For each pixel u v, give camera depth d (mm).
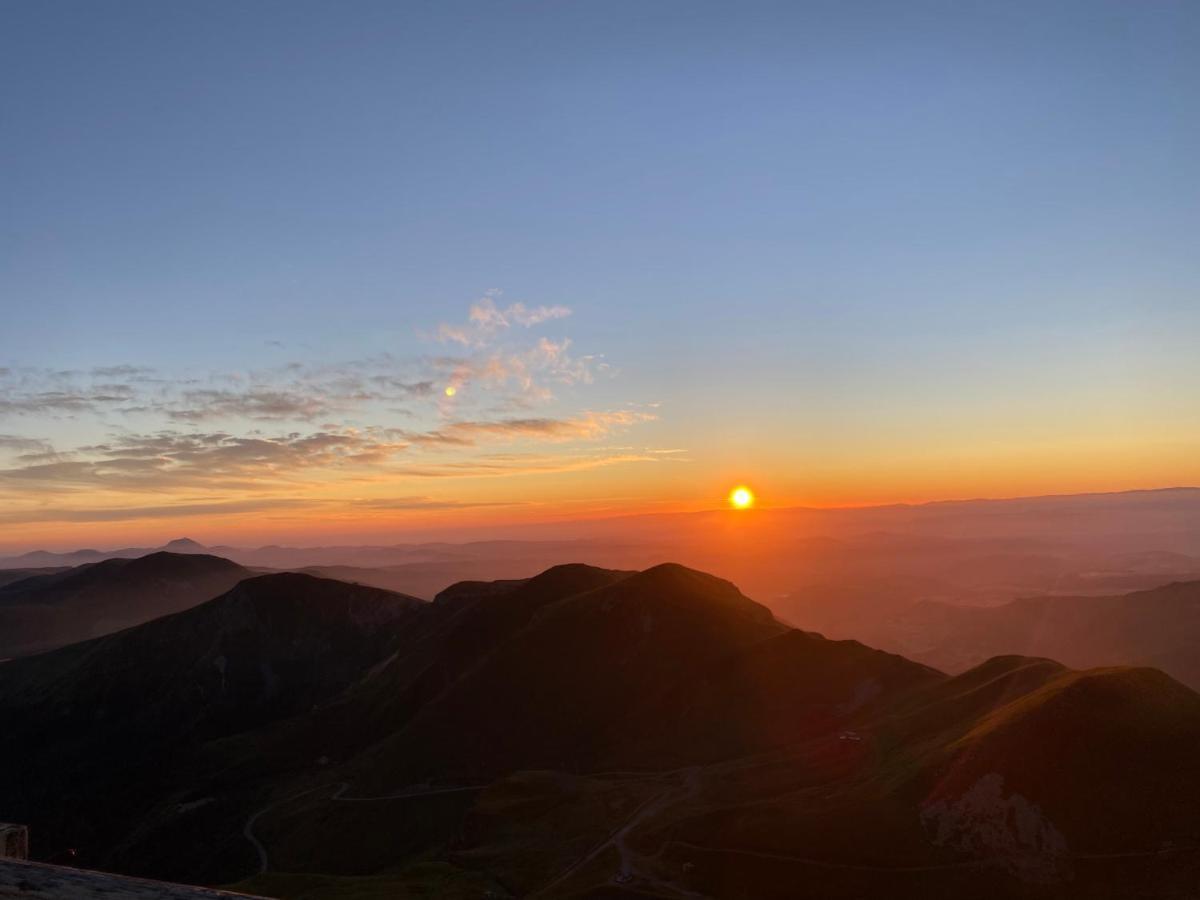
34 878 8555
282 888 71750
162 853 104000
